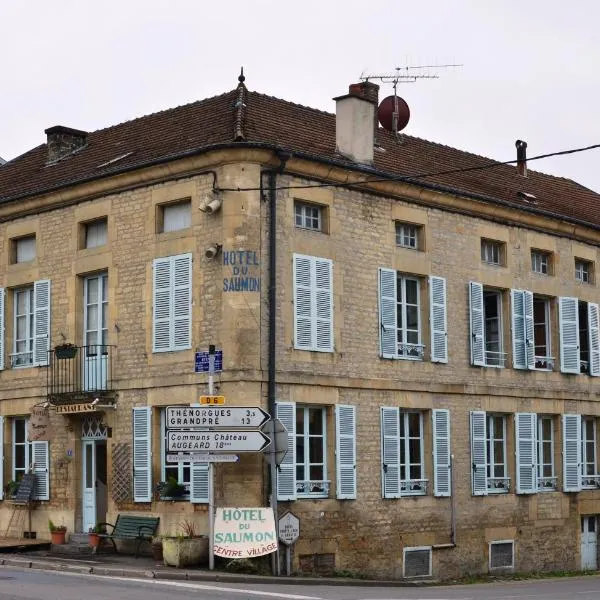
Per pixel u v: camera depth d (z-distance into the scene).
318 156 22.39
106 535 22.62
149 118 26.27
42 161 27.69
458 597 17.95
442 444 24.89
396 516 23.67
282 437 20.52
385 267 24.03
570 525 28.23
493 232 26.83
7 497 25.45
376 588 20.41
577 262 29.61
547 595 19.11
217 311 21.55
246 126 22.56
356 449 22.97
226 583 19.05
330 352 22.61
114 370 23.31
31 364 25.30
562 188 32.53
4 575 19.25
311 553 21.83
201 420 19.89
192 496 21.61
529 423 27.19
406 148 28.11
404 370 24.17
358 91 28.16
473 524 25.47
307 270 22.34
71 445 24.20
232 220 21.41
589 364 29.36
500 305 27.16
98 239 24.28
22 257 25.89
